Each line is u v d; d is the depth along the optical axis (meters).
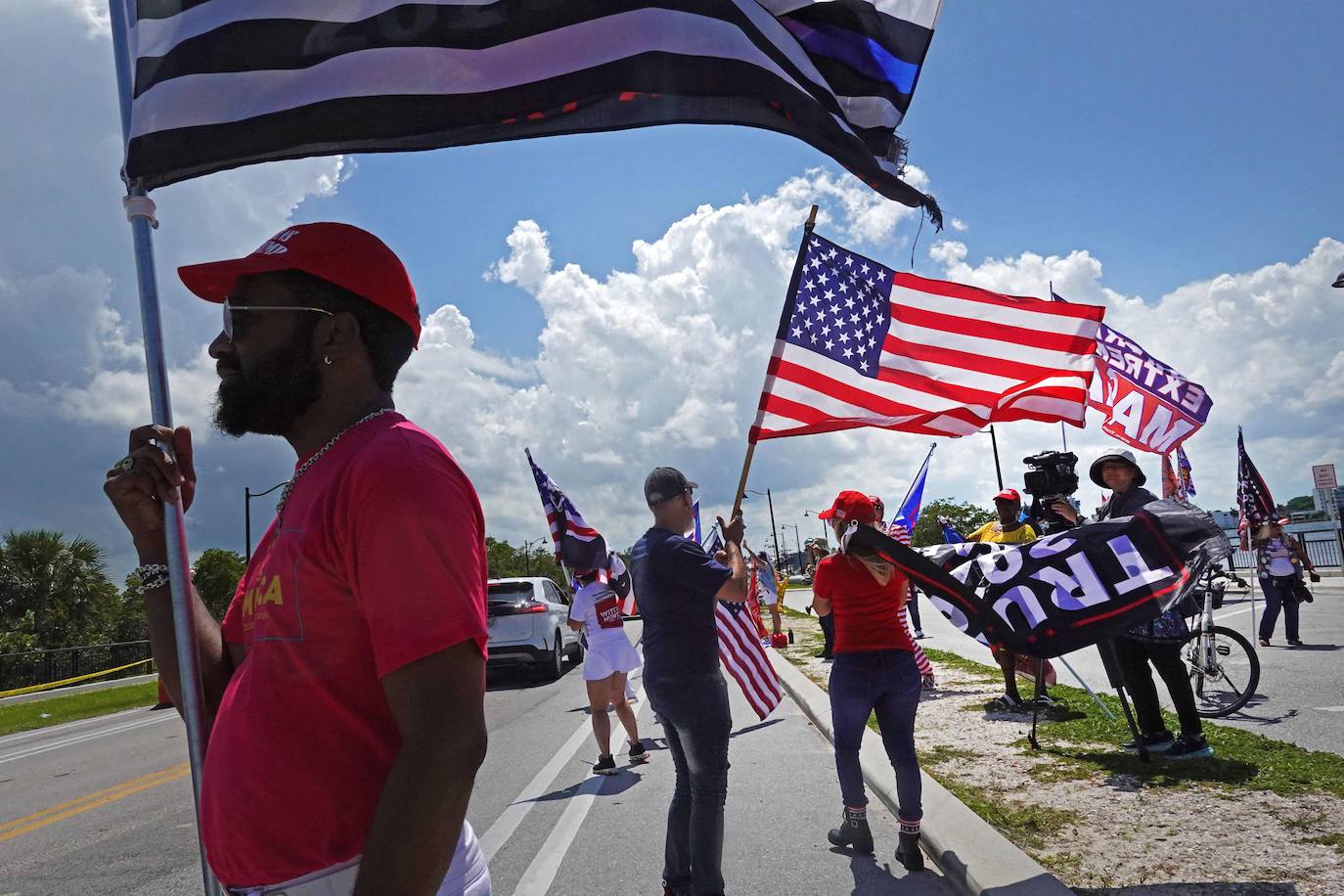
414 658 1.19
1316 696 7.84
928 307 5.64
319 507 1.34
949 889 4.19
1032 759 6.11
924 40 2.76
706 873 3.82
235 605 1.67
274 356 1.51
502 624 14.91
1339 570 23.91
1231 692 7.75
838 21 2.70
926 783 5.58
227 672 1.81
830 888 4.30
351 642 1.31
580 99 2.03
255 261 1.50
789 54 2.39
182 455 1.82
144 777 9.01
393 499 1.26
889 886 4.27
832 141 2.24
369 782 1.31
